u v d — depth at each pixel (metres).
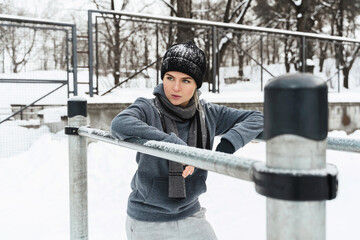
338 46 10.37
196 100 1.50
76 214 1.77
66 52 6.88
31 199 4.26
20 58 7.17
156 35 8.19
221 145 1.29
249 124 1.37
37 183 4.90
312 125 0.52
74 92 6.88
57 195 4.44
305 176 0.51
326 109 0.53
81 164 1.78
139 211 1.48
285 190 0.52
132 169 5.36
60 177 5.14
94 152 5.69
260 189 0.56
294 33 9.39
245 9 15.35
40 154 5.79
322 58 11.43
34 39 7.21
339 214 3.51
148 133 1.17
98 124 6.48
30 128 6.43
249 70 10.53
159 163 1.42
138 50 8.49
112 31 8.34
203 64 1.48
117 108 6.59
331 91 10.90
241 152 6.70
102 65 8.14
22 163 5.56
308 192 0.51
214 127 1.56
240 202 3.97
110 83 8.12
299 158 0.53
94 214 3.71
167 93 1.44
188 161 0.81
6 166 5.45
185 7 13.73
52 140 6.19
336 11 16.91
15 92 7.64
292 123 0.52
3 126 6.41
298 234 0.53
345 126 8.59
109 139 1.33
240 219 3.45
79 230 1.78
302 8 15.75
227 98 7.54
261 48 9.33
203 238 1.49
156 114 1.43
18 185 4.81
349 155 6.33
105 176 5.10
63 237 3.09
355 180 4.96
